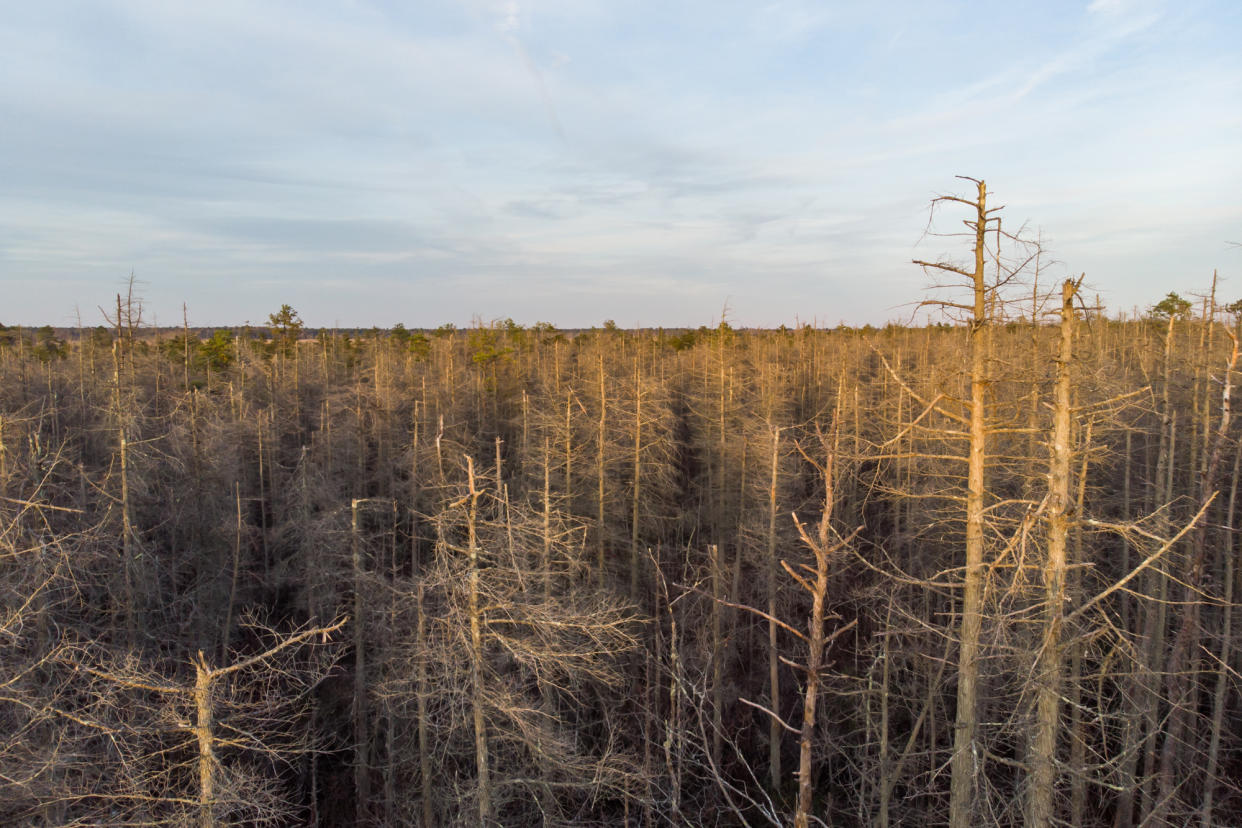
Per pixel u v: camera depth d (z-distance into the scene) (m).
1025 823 9.72
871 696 19.69
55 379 35.03
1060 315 9.32
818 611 7.13
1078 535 14.19
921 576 20.39
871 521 29.66
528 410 25.95
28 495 15.82
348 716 21.28
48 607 13.62
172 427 23.38
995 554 12.26
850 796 19.95
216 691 10.64
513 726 12.98
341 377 47.94
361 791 18.67
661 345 57.59
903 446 23.19
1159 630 16.36
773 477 19.06
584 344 59.53
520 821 14.98
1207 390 15.11
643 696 19.80
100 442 27.61
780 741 21.84
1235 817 17.45
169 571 21.53
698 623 20.23
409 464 24.95
